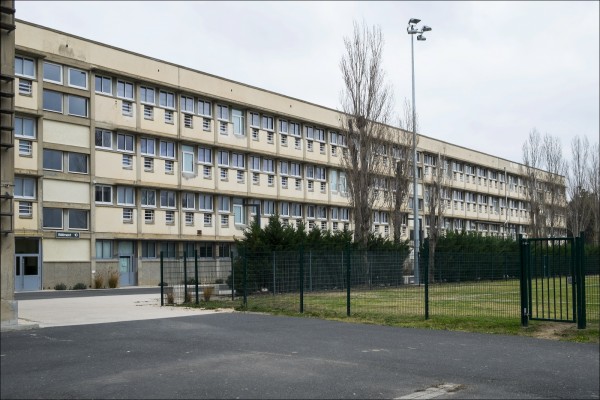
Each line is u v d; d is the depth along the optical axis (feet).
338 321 57.82
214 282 84.07
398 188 155.22
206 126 178.40
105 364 34.86
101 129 154.40
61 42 146.00
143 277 163.73
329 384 30.81
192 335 47.16
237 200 188.55
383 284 79.46
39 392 28.17
